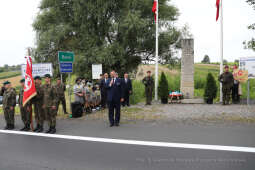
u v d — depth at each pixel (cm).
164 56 2011
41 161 436
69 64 976
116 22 1712
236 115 820
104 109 1109
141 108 1088
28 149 516
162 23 1802
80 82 984
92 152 476
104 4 1692
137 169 382
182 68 1389
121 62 1781
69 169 392
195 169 374
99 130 677
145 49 1995
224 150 459
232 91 1168
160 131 634
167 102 1263
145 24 1652
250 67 1097
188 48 1379
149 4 1847
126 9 1794
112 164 407
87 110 1007
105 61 1673
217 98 1351
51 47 1877
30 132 696
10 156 472
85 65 1759
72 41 1905
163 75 1271
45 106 671
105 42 1783
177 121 761
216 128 645
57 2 1861
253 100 1265
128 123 761
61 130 701
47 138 608
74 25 1914
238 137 548
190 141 529
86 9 1745
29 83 701
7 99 763
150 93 1216
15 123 866
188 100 1296
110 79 731
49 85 677
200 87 2286
